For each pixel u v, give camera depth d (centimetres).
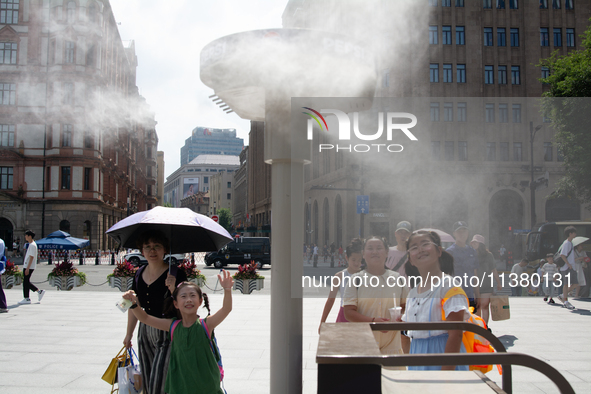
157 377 324
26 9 3888
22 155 3884
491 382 211
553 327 714
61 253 3309
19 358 564
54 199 3900
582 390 421
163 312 343
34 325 779
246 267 1301
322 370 167
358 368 166
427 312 242
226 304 326
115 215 4919
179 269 352
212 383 318
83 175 3953
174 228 405
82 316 870
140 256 2653
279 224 265
